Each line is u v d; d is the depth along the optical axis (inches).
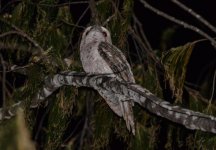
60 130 311.9
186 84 351.6
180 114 207.8
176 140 338.3
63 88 303.7
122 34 308.0
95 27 316.2
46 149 314.3
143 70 328.8
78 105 395.2
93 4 320.5
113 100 284.5
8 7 344.2
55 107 308.8
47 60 273.6
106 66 312.8
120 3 332.5
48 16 323.0
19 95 299.9
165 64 253.0
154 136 330.0
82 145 415.8
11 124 61.1
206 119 197.2
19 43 330.6
